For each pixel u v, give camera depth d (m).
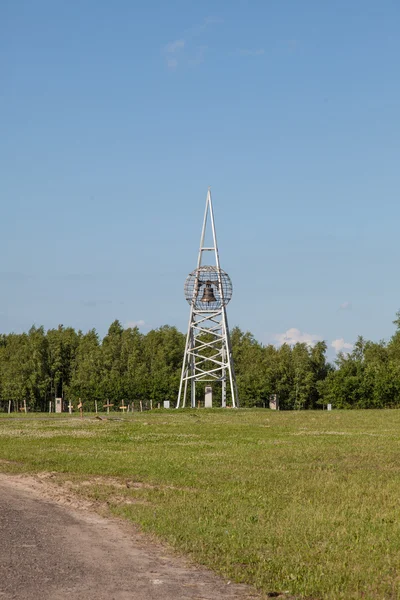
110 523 18.00
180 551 15.16
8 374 106.75
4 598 11.84
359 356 114.31
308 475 24.80
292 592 12.55
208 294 76.88
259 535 16.19
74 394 105.75
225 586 12.91
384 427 46.03
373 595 12.26
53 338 117.19
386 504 19.75
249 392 101.50
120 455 30.11
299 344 113.69
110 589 12.55
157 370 111.00
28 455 29.86
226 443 35.25
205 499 20.50
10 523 17.75
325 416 57.28
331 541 15.80
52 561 14.31
